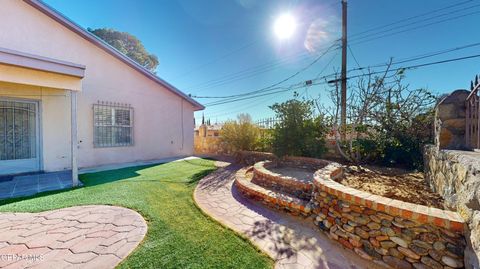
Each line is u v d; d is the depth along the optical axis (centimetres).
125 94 880
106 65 823
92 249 243
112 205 378
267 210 374
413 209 220
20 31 648
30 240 261
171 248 247
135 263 219
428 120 571
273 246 260
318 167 596
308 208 332
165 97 1022
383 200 245
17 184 519
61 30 720
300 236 287
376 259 235
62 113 707
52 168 685
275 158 696
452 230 196
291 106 676
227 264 221
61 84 505
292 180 412
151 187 495
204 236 276
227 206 388
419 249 211
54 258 226
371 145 623
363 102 649
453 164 257
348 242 262
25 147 650
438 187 335
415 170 536
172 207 373
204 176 617
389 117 625
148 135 958
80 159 756
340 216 277
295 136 665
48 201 395
